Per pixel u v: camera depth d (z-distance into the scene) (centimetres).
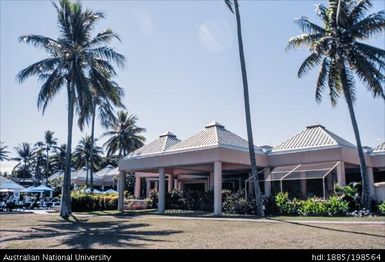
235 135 3256
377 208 2556
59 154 9219
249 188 3347
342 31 2758
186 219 2355
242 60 2541
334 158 2802
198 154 2855
